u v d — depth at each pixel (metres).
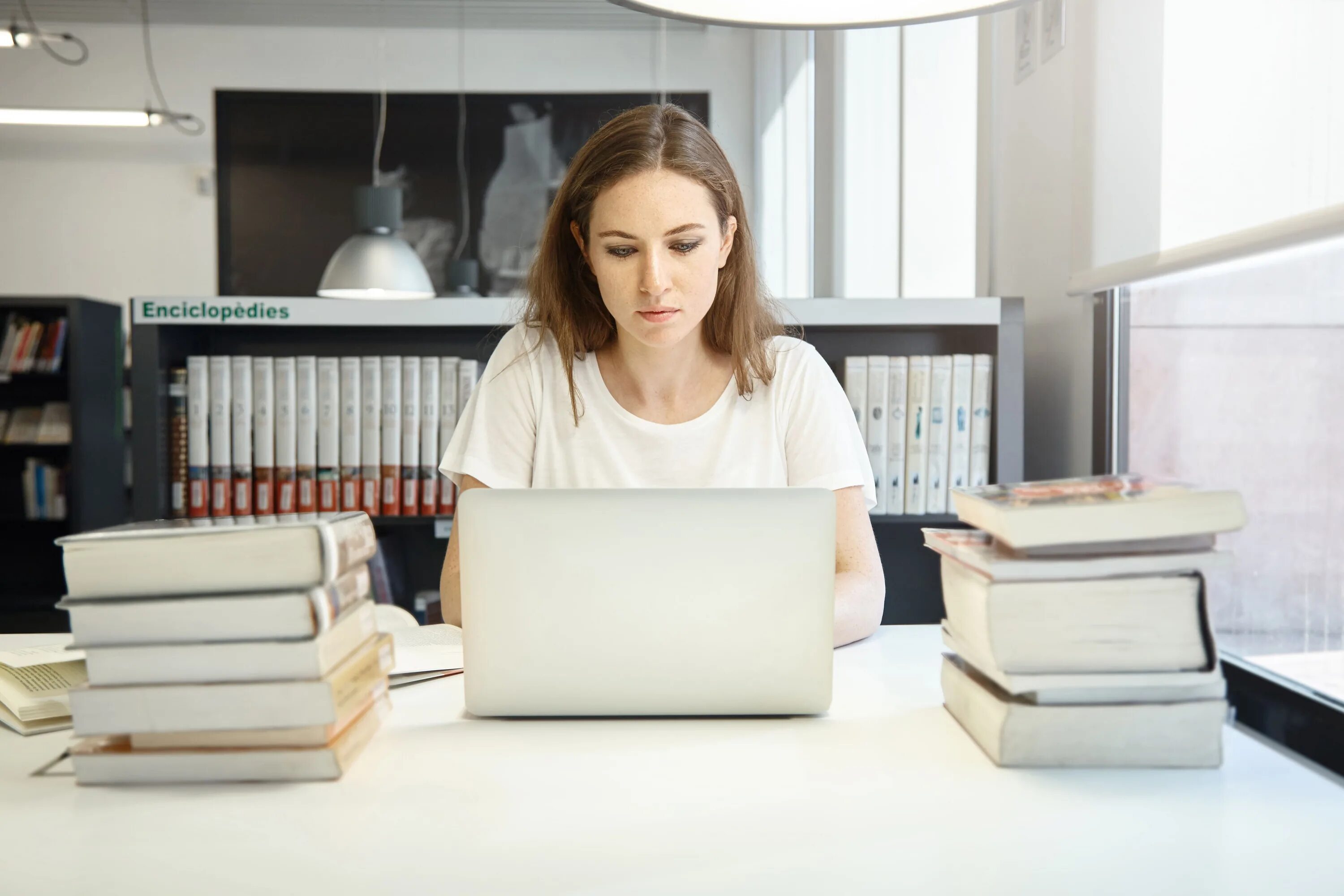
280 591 0.71
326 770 0.72
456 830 0.63
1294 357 1.37
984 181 2.35
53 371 4.29
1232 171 1.34
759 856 0.59
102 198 5.75
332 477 2.13
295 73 5.76
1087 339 1.86
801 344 1.46
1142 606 0.73
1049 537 0.72
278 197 5.75
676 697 0.85
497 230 5.83
